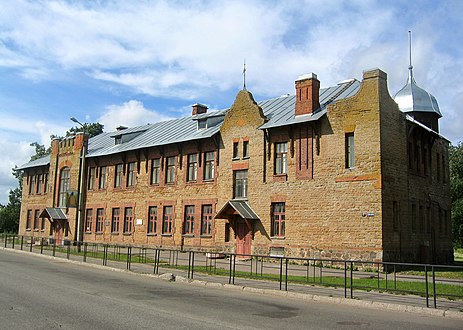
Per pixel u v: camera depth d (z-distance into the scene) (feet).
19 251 117.39
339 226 88.84
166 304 43.29
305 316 39.45
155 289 55.01
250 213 102.27
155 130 143.84
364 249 84.94
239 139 109.19
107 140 161.79
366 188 86.28
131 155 138.31
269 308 43.21
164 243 124.16
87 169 153.17
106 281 61.41
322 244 90.68
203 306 42.80
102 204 144.97
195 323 34.22
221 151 113.19
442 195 113.70
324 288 57.31
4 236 143.43
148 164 132.57
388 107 89.56
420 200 99.66
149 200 130.41
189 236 118.21
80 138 157.07
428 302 45.93
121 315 36.78
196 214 117.39
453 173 200.75
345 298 48.67
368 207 85.56
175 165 125.49
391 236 85.97
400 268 85.81
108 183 144.77
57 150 167.22
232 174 109.50
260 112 105.91
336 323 36.50
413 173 97.09
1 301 42.01
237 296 51.44
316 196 92.99
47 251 114.52
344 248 87.51
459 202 193.77
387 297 50.47
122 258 96.17
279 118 103.14
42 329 31.24
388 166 87.45
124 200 138.00
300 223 94.68
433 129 114.52
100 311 38.34
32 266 78.74
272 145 102.12
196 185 118.52
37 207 176.55
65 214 157.07
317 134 94.32
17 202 244.22
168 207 125.90
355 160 88.48
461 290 54.39
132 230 134.00
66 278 62.64
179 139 122.31
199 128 123.65
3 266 76.18
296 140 97.91
